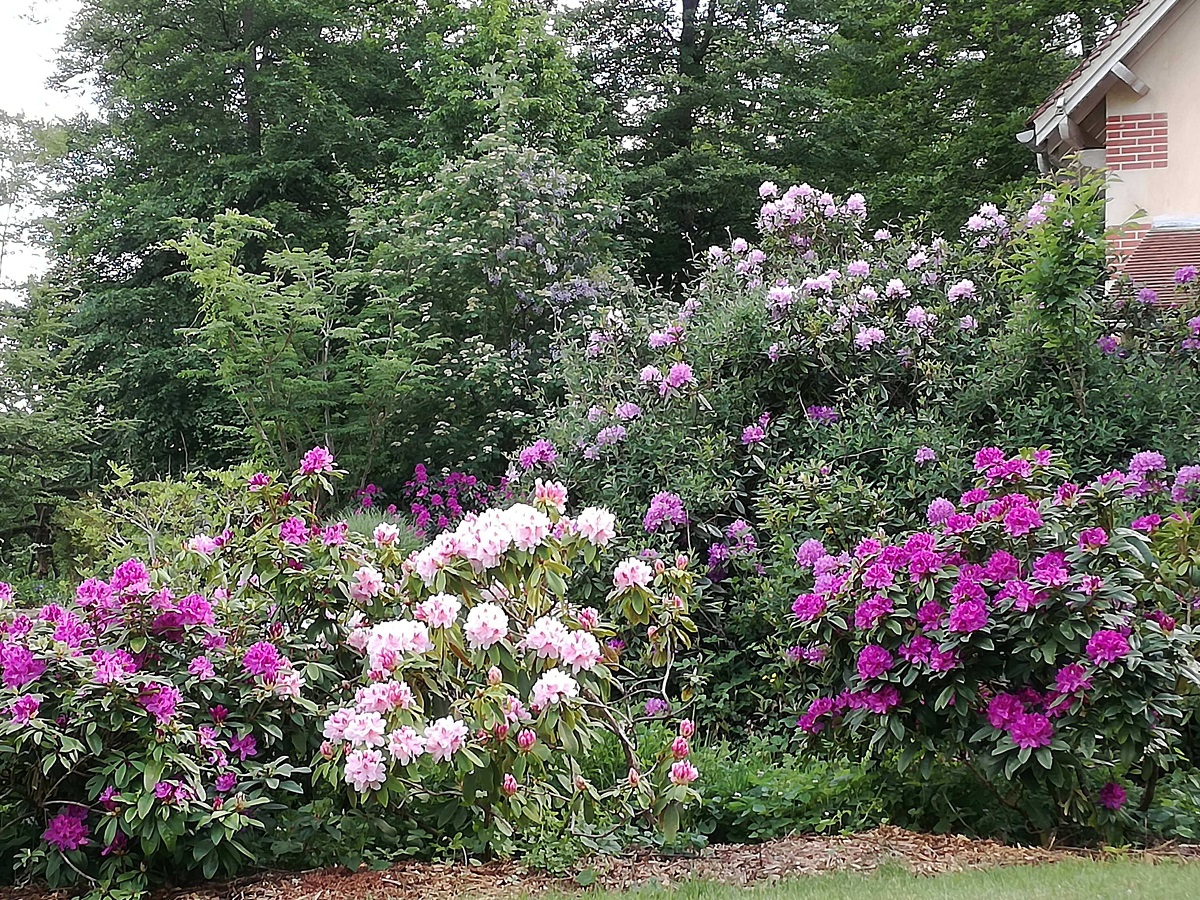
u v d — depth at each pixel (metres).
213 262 12.01
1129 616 3.83
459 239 11.66
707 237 21.86
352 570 4.33
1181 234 9.45
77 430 12.66
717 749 5.19
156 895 3.69
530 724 3.73
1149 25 9.70
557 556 3.97
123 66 19.20
